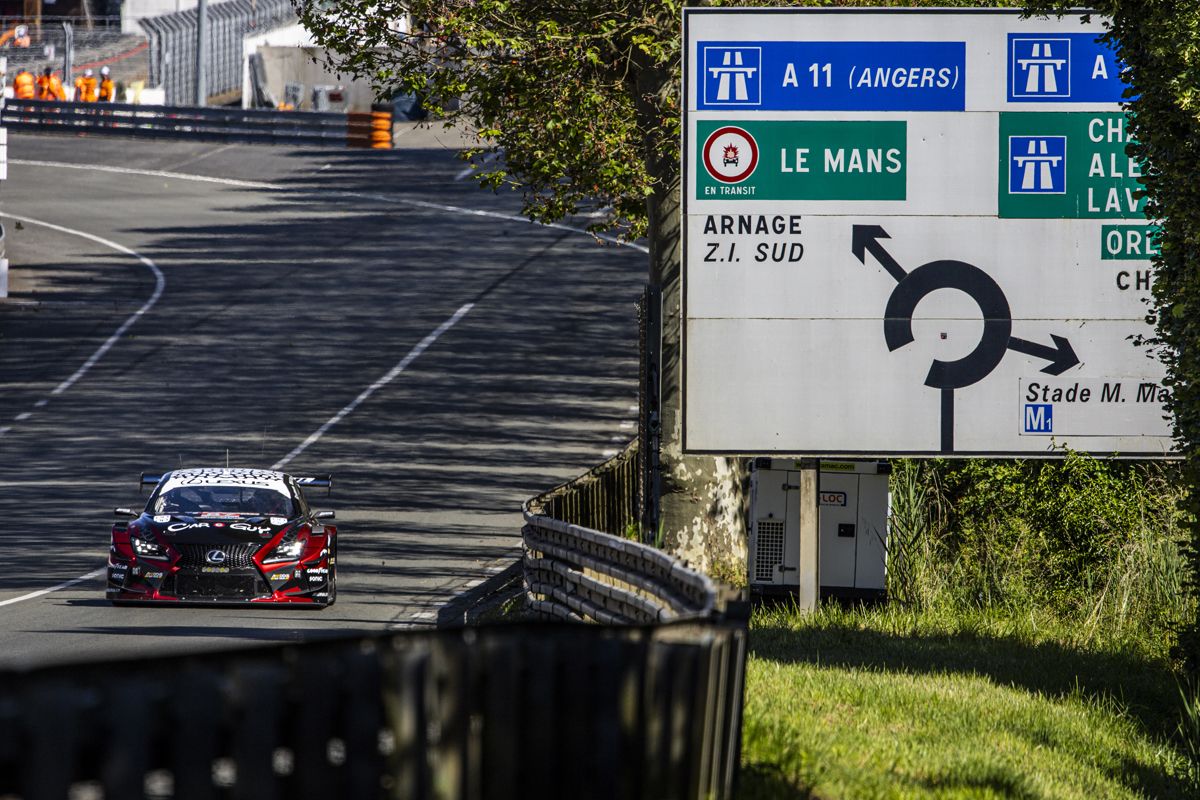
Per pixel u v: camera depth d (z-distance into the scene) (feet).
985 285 189.57
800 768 95.40
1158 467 231.09
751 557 216.74
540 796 67.41
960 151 188.85
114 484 319.27
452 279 568.41
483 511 296.51
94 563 242.78
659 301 190.39
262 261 597.52
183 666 52.03
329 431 375.04
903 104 188.75
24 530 272.92
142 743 49.19
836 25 188.14
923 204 189.06
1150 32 157.28
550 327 501.56
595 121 230.27
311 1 239.71
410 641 61.77
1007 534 229.86
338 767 57.47
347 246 622.54
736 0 226.99
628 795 69.92
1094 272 189.98
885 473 213.25
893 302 189.47
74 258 601.62
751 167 188.14
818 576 212.23
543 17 230.27
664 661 71.46
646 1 223.71
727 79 188.14
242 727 53.11
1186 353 161.89
